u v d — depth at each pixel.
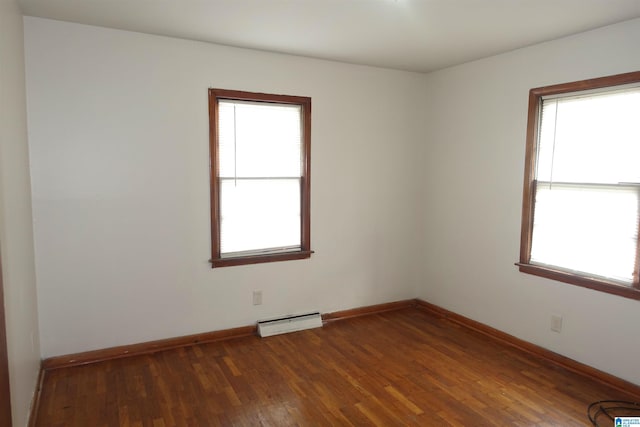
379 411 2.70
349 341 3.81
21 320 2.30
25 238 2.62
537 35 3.21
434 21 2.94
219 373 3.18
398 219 4.61
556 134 3.37
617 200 2.99
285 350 3.60
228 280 3.79
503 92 3.74
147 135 3.38
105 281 3.32
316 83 4.01
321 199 4.15
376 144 4.39
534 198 3.55
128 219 3.36
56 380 3.03
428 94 4.58
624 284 2.95
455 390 2.96
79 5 2.72
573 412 2.70
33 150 3.01
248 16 2.88
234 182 3.78
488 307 3.97
